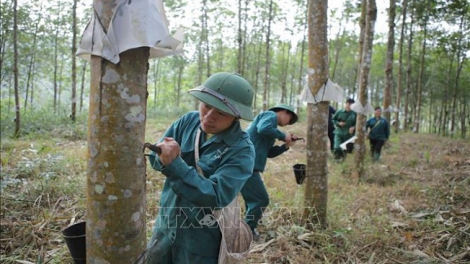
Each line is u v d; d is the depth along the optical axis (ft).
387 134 27.94
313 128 13.14
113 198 4.53
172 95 95.40
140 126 4.66
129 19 4.33
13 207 12.87
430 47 61.26
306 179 13.35
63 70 74.54
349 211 15.28
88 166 4.65
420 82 57.26
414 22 50.57
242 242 6.38
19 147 23.07
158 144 4.80
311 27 12.93
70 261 9.44
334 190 18.70
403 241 12.15
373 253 10.95
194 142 6.15
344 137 26.91
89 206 4.69
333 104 88.38
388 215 15.03
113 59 4.33
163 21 4.64
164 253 6.34
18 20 40.73
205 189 4.95
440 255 11.16
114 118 4.43
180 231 6.14
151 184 16.51
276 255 10.97
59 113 43.78
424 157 28.19
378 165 25.45
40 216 12.01
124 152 4.50
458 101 85.30
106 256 4.63
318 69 12.91
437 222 13.57
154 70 91.45
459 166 23.16
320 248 11.59
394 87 89.40
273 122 11.68
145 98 4.75
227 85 5.51
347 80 99.25
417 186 18.79
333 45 81.46
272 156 12.71
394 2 33.91
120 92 4.42
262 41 76.38
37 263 9.00
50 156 18.10
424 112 112.37
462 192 16.43
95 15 4.41
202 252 6.07
